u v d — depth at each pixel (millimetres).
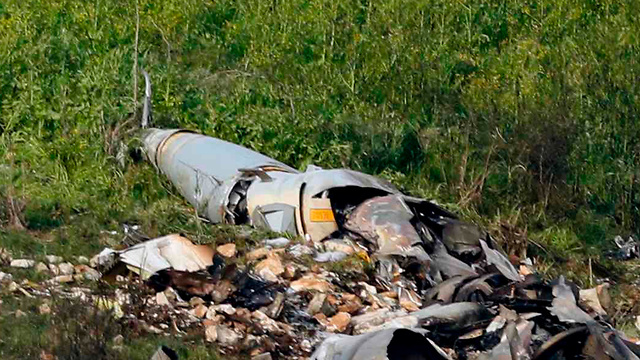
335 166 47781
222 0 60594
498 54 59844
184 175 43062
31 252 34844
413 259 36406
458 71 57375
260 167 41719
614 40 58156
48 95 48219
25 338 28141
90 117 46531
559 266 43438
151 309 31109
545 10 64438
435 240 38219
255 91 51938
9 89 48250
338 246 37469
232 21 59562
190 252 33094
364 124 50031
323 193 38500
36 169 43469
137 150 45781
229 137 47594
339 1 60875
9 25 53219
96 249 35750
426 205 39344
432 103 53031
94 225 38125
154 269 32500
